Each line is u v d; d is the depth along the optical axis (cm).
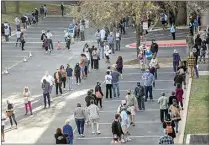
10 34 11238
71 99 6700
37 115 6109
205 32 9331
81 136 5228
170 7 8994
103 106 6259
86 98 5709
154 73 7006
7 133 5494
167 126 4756
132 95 5612
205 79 7106
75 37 10950
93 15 8706
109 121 5694
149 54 7994
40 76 8012
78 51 9906
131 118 5481
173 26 10444
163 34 11156
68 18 13500
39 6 14300
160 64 8300
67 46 10050
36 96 6919
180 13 12081
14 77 7950
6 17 12675
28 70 8406
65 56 9469
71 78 7088
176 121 5138
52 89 7200
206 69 7675
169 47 9844
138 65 8400
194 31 10300
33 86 7425
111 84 6538
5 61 9050
